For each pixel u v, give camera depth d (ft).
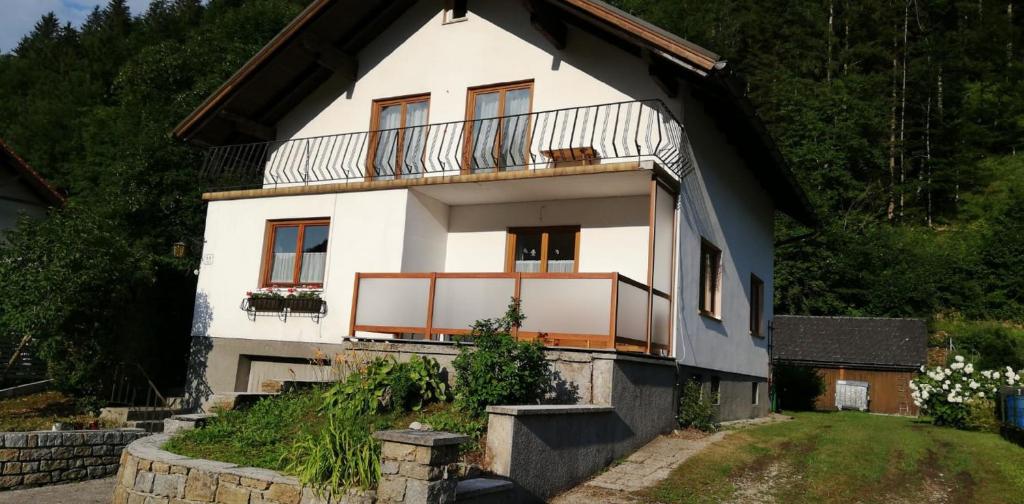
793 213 65.62
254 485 21.85
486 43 44.19
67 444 32.78
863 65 170.30
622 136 39.01
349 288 42.01
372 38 48.03
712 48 149.89
